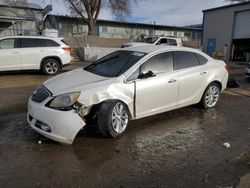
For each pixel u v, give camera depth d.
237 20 28.42
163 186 3.18
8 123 5.27
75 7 29.84
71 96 4.06
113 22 37.47
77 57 22.20
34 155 3.89
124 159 3.84
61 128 3.96
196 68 5.89
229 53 29.44
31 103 4.32
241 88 9.70
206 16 32.25
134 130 4.96
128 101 4.64
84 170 3.52
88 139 4.47
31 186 3.14
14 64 10.78
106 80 4.54
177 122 5.46
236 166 3.69
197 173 3.48
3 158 3.79
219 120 5.67
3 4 27.27
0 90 8.26
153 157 3.92
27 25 28.64
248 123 5.53
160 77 5.12
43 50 11.29
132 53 5.38
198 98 6.09
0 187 3.11
